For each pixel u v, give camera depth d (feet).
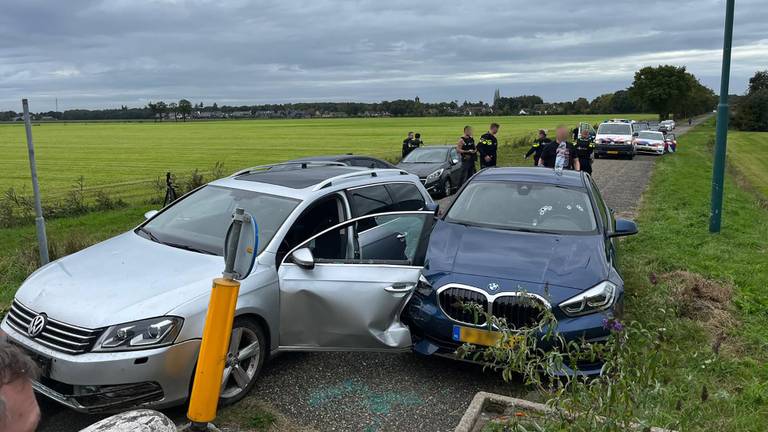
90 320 12.59
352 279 15.55
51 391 12.67
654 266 25.49
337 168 21.13
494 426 11.43
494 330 14.84
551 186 21.11
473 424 12.16
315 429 12.92
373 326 15.65
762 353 16.71
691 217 38.50
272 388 14.85
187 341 12.89
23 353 5.17
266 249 15.34
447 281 15.67
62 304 13.15
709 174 73.00
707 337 17.48
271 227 16.08
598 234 18.53
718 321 18.83
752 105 292.81
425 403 14.26
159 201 53.42
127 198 60.49
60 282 14.08
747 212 43.16
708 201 46.75
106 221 42.04
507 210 19.95
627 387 9.66
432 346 15.75
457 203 20.92
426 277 16.12
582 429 9.56
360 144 172.45
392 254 16.92
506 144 118.11
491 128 53.52
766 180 88.69
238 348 14.05
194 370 13.07
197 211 17.81
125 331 12.46
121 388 12.37
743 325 18.81
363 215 18.07
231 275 9.70
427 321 15.62
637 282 22.04
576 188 21.03
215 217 17.28
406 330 16.02
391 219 17.69
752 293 22.09
